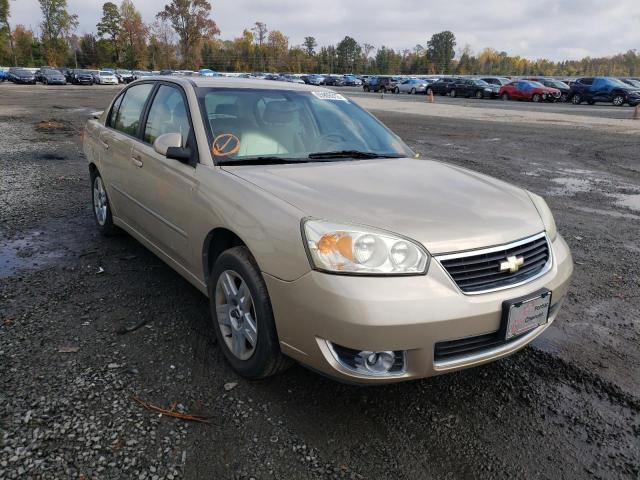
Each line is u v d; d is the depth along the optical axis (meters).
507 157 11.43
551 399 2.79
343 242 2.27
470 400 2.74
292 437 2.38
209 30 100.50
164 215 3.50
